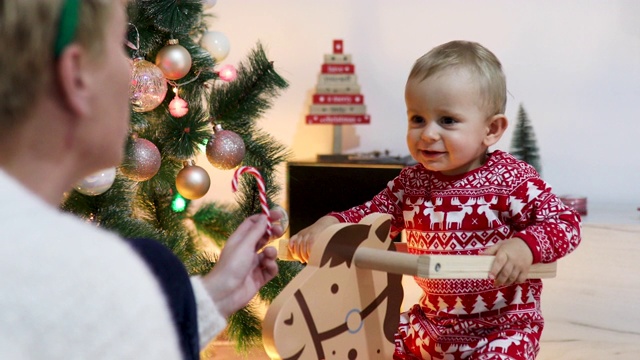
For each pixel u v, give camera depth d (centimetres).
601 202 340
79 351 47
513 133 337
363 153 335
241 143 204
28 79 55
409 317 154
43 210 52
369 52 335
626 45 333
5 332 45
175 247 199
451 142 143
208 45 213
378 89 337
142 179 187
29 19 53
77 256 49
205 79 212
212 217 229
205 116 212
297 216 287
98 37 58
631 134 337
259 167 220
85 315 47
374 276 119
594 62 334
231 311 91
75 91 57
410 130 148
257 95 218
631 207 327
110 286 49
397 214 158
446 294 146
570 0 332
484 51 150
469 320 145
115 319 48
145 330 49
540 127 338
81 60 57
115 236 55
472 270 117
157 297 52
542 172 339
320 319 110
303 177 286
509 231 144
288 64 332
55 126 58
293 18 330
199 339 78
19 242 48
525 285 145
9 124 56
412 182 155
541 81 336
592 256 267
